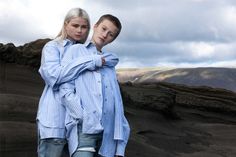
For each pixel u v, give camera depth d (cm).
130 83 1947
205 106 2047
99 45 396
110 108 380
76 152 365
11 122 780
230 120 2005
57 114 371
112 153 383
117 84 393
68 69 368
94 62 375
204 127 1708
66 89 369
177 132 1479
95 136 370
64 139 374
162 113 1600
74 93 372
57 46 390
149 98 1591
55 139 370
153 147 1114
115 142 385
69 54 381
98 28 395
